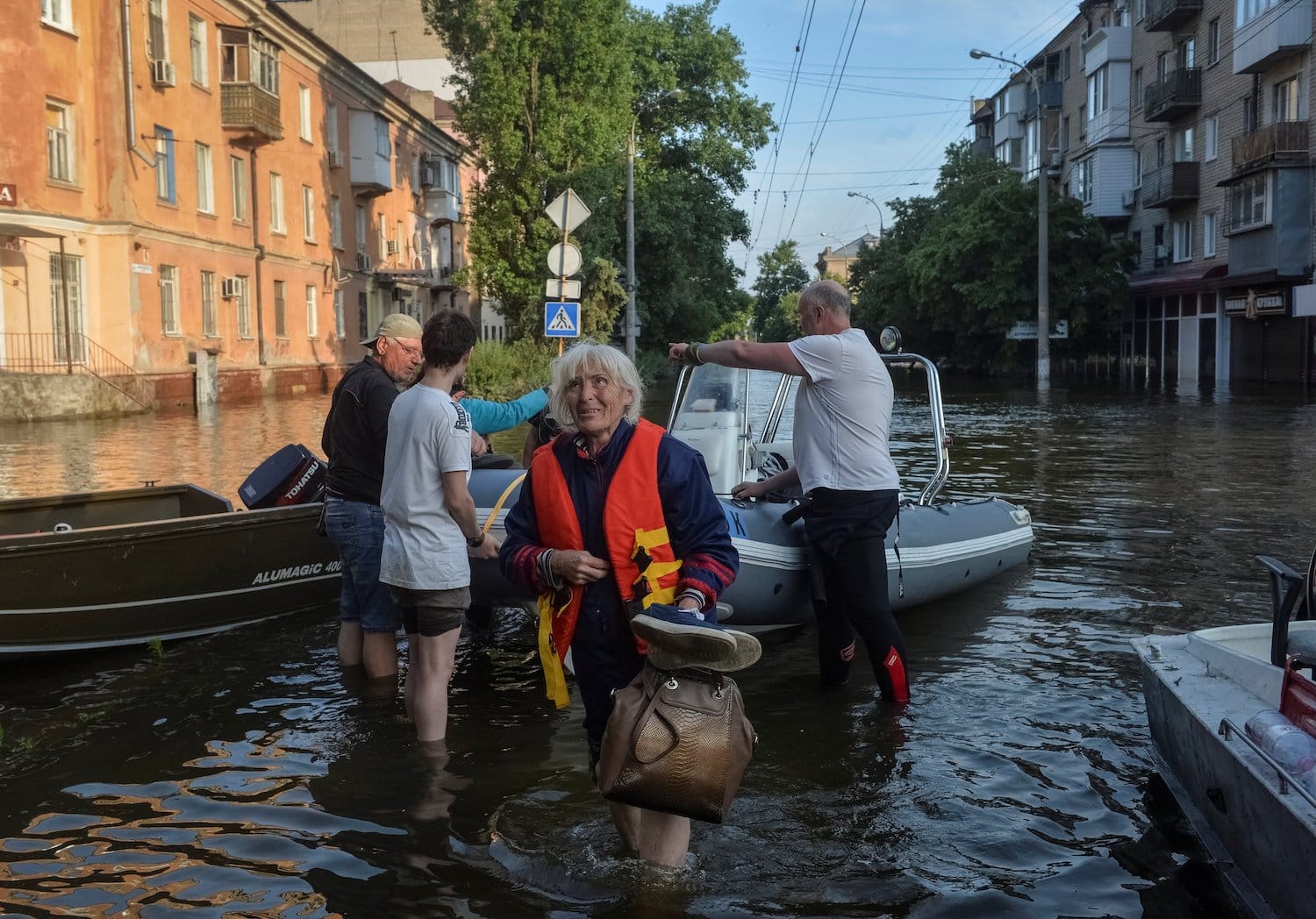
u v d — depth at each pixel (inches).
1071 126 1856.5
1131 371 1587.1
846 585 195.8
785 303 4205.2
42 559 214.5
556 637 130.6
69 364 908.0
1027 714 189.9
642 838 135.2
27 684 209.3
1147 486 462.0
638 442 129.1
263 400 1125.1
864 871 133.8
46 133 882.1
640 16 1668.3
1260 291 1200.2
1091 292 1534.2
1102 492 446.3
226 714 191.5
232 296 1139.9
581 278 1258.0
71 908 125.3
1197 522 373.1
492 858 136.5
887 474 197.6
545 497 131.9
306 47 1344.7
